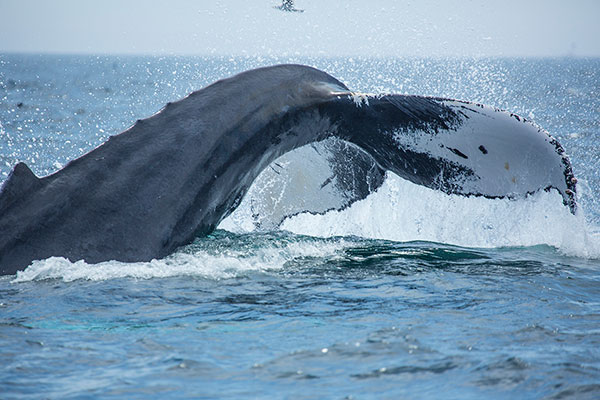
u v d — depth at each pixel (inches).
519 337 816.9
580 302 967.0
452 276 1094.4
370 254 1224.2
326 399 651.5
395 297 976.9
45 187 1055.6
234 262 1119.6
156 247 1086.4
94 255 1035.3
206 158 1146.7
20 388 669.3
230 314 892.6
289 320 870.4
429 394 663.1
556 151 1203.9
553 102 6663.4
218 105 1186.0
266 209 1355.8
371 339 801.6
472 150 1205.1
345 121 1230.9
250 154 1188.5
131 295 954.7
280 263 1146.0
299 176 1353.3
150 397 655.1
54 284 979.9
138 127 1151.0
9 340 789.9
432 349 772.0
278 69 1256.8
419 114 1219.9
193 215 1136.8
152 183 1103.6
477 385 681.6
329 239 1312.7
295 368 721.0
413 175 1238.9
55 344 782.5
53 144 3312.0
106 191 1075.3
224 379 695.1
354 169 1341.0
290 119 1210.0
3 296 930.7
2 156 2802.7
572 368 719.1
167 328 837.8
